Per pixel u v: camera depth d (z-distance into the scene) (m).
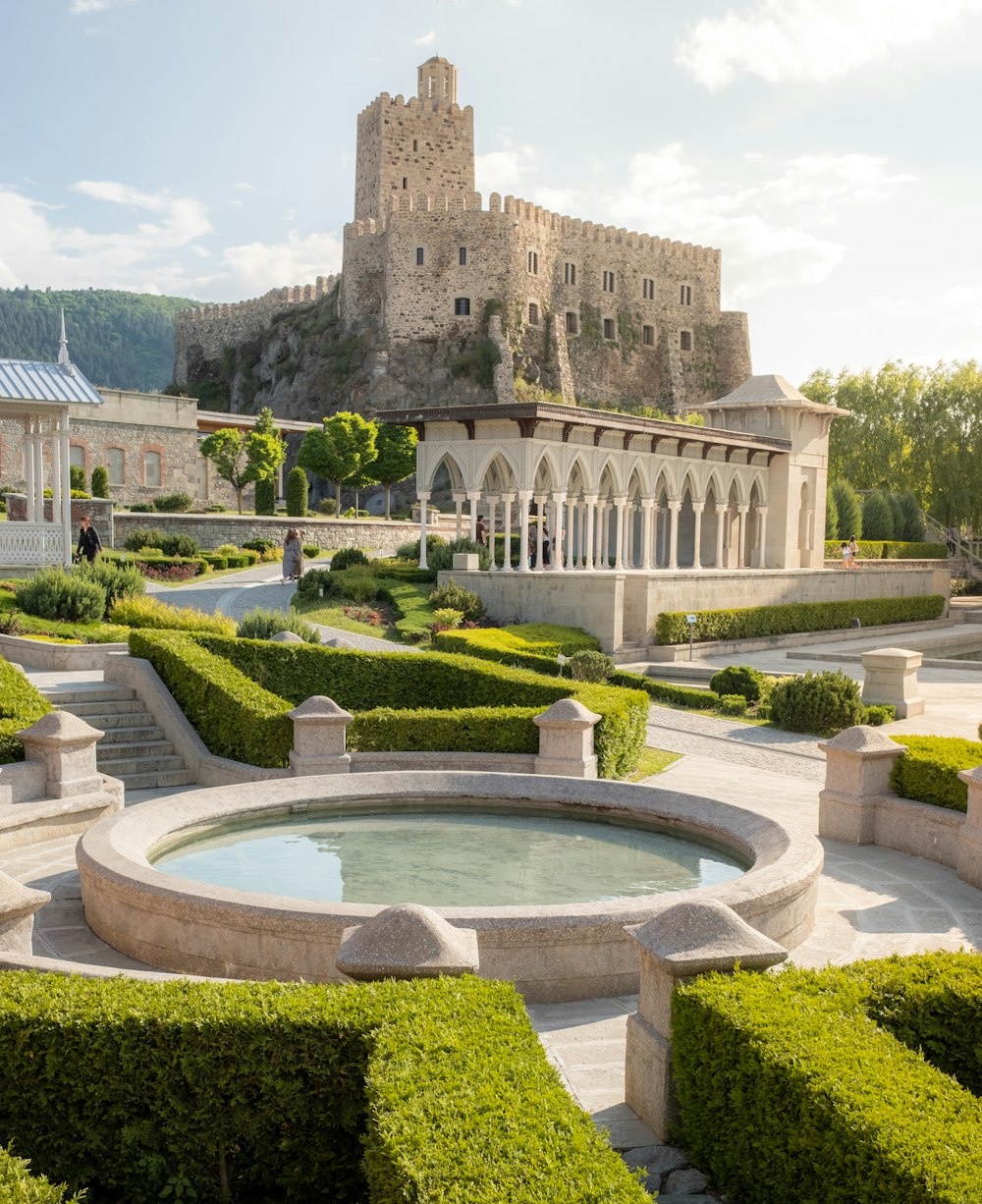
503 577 31.59
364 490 87.25
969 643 40.59
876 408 69.44
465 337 89.88
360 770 13.66
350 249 95.69
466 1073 4.42
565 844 10.40
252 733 14.01
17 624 22.00
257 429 64.19
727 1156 4.90
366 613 29.84
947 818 11.00
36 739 11.77
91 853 8.59
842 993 5.32
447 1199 3.59
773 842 9.40
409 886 8.97
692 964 5.46
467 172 101.44
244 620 22.70
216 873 9.30
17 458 54.03
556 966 7.28
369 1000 5.12
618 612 29.44
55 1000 5.09
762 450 45.28
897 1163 3.87
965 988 5.47
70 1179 4.92
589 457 37.22
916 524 63.50
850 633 38.56
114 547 41.91
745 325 104.69
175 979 5.63
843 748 11.89
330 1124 4.91
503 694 16.09
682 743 18.28
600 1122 5.71
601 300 97.50
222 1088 4.89
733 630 33.34
